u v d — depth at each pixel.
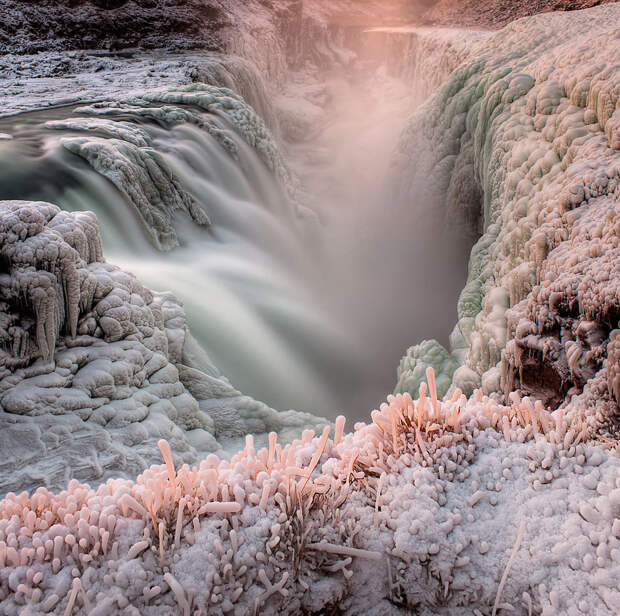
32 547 1.12
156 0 16.72
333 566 1.17
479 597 1.14
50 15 15.16
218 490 1.23
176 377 3.93
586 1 17.28
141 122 8.28
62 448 2.98
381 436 1.43
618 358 2.97
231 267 7.08
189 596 1.04
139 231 6.39
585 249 3.71
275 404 6.06
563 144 5.32
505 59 8.59
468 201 8.70
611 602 1.01
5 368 3.06
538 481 1.25
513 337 4.20
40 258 3.17
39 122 7.76
